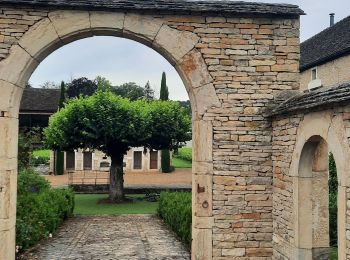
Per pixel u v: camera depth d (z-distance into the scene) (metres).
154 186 22.28
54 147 17.94
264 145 7.36
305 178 6.45
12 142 7.03
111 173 18.34
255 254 7.27
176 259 8.71
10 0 6.79
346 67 15.35
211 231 7.19
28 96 33.81
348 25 17.77
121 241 10.52
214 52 7.31
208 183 7.22
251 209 7.30
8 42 6.96
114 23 7.14
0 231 6.83
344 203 5.09
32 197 10.51
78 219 14.10
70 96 57.25
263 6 7.29
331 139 5.41
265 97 7.38
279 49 7.42
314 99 5.66
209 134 7.26
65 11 7.05
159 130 17.78
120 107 16.36
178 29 7.26
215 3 7.23
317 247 6.42
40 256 8.81
